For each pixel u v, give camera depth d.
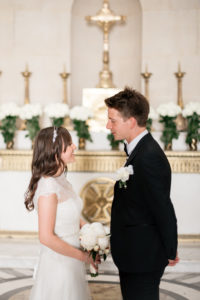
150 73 7.39
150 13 7.57
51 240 2.59
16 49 7.73
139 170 2.56
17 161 6.21
